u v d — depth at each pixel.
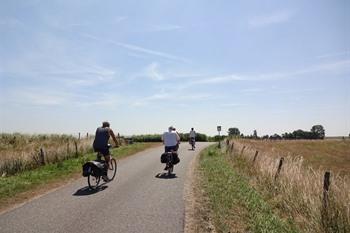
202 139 65.25
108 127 13.91
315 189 10.25
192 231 7.66
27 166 17.92
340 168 35.34
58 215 8.84
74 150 24.16
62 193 11.66
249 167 18.05
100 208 9.56
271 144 55.81
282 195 11.23
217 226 7.89
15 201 10.58
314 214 8.55
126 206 9.79
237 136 65.00
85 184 13.51
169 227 7.90
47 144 30.55
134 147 33.75
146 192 11.80
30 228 7.80
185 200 10.55
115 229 7.75
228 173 15.54
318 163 39.25
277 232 7.66
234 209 9.45
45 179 14.55
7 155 18.14
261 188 12.96
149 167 18.88
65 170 17.14
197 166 19.33
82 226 7.95
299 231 8.01
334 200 8.41
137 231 7.62
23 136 36.41
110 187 12.76
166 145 16.56
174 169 18.08
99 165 12.71
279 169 13.59
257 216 8.66
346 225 7.70
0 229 7.74
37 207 9.66
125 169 17.97
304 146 57.16
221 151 29.58
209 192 11.41
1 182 13.27
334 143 62.97
